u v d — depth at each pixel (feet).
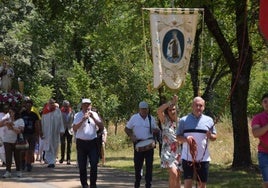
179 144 44.04
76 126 52.65
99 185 59.16
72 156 110.01
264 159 36.55
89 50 151.53
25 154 72.64
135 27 100.48
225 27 99.55
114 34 109.91
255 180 65.46
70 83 136.98
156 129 50.52
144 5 86.94
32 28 156.25
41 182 60.03
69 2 93.76
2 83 85.15
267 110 36.76
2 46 165.27
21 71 174.81
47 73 184.85
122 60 131.13
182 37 40.22
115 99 132.05
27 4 164.04
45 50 176.55
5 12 164.76
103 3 103.30
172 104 44.01
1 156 79.56
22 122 64.75
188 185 38.86
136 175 51.13
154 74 40.29
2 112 69.72
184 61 40.29
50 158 80.74
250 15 73.92
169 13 40.22
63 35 152.66
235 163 78.18
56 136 81.87
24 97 84.12
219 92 115.44
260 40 92.22
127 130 50.75
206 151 38.68
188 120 38.70
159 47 40.22
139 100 129.18
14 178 63.87
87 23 114.42
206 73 104.27
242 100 77.61
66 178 64.28
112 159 105.19
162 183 62.90
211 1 72.13
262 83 147.23
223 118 143.33
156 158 104.01
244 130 77.77
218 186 60.54
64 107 87.25
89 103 52.85
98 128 53.67
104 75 136.67
